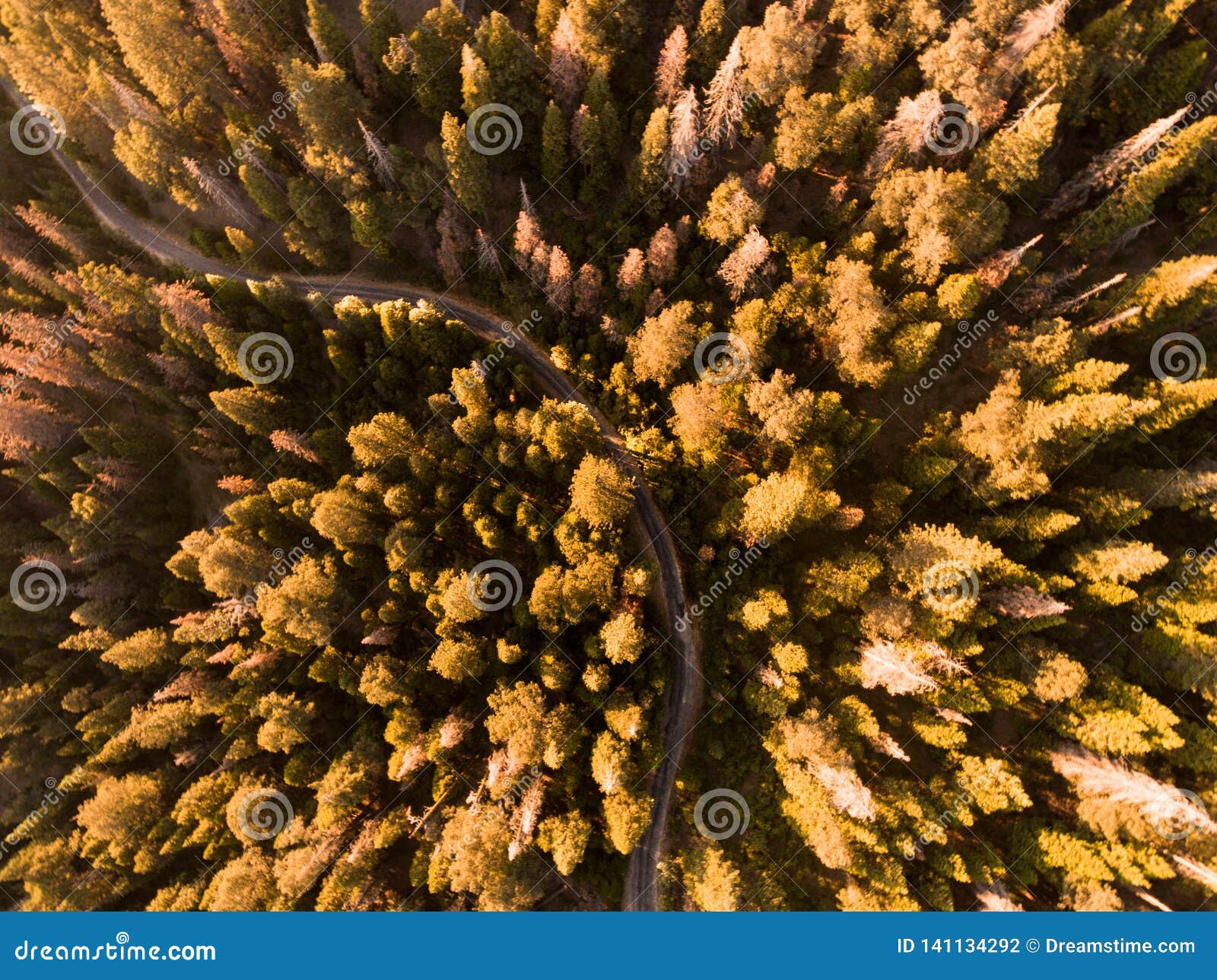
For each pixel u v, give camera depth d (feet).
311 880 155.74
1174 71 155.02
